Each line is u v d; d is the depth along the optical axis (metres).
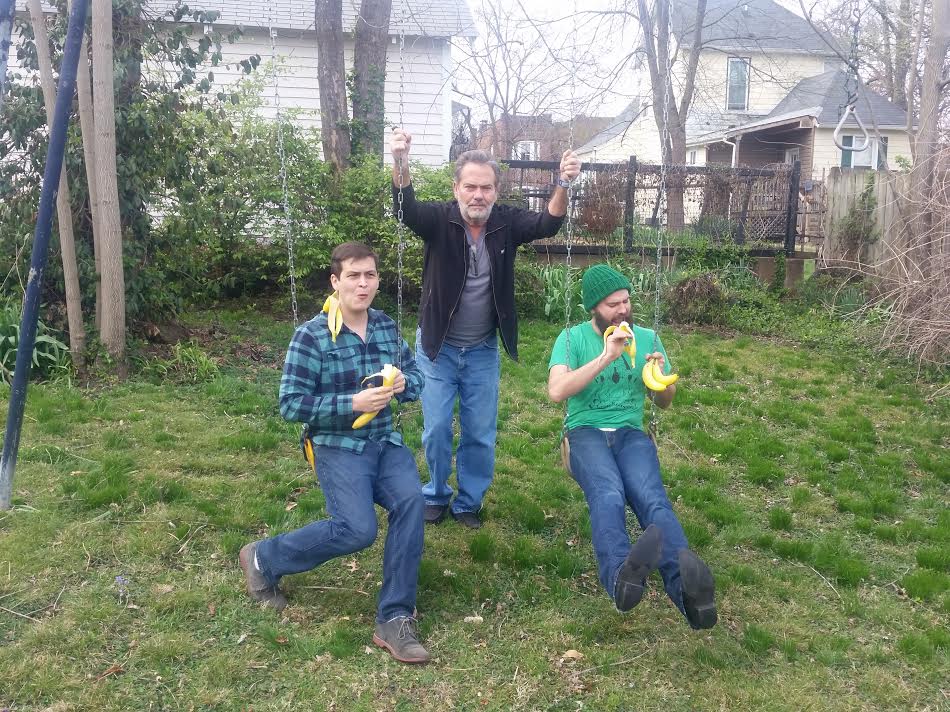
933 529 4.21
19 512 3.74
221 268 9.59
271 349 7.62
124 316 6.30
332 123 10.20
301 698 2.65
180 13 6.98
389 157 13.59
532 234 3.71
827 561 3.80
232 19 12.52
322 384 3.04
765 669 2.94
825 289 11.36
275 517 3.90
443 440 3.88
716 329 9.60
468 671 2.85
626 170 11.45
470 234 3.64
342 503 2.92
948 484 4.97
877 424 6.18
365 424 3.02
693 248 11.54
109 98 5.88
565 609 3.30
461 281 3.64
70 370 6.05
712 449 5.38
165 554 3.49
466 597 3.33
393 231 9.21
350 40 13.01
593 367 3.12
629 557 2.63
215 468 4.53
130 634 2.92
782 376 7.56
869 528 4.24
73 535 3.58
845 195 11.82
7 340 6.02
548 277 9.88
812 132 21.30
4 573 3.23
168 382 6.21
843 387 7.22
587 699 2.73
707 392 6.79
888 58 21.31
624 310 3.36
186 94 7.26
